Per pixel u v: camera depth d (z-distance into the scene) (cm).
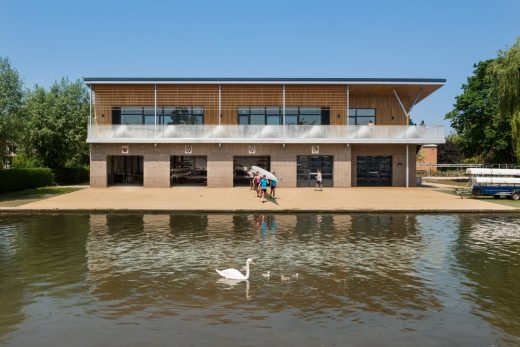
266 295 1027
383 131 3481
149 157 3428
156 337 802
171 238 1677
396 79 3469
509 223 2086
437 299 1007
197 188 3388
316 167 3538
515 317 905
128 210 2370
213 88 3572
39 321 875
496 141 4884
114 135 3388
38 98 4809
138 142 3378
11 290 1062
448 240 1664
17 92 3375
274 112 3612
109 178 3556
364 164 3662
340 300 997
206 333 817
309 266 1278
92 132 3381
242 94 3588
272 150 3478
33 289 1070
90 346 767
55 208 2395
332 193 3123
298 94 3591
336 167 3506
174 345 770
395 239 1678
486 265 1300
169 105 3584
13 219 2162
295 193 3111
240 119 3603
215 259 1355
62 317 895
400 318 895
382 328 845
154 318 889
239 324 859
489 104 4916
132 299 999
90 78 3459
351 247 1533
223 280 1141
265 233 1788
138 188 3391
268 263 1311
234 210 2375
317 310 936
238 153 3459
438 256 1408
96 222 2062
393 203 2667
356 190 3312
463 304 977
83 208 2395
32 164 4969
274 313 916
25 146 4688
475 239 1684
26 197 3036
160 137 3391
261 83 3500
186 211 2370
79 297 1012
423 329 843
